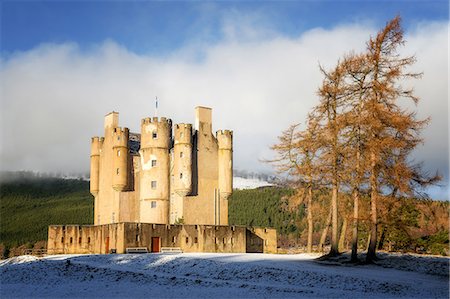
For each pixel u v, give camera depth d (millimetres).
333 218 50344
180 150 85562
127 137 88375
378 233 62156
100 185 92250
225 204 89438
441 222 49938
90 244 78125
